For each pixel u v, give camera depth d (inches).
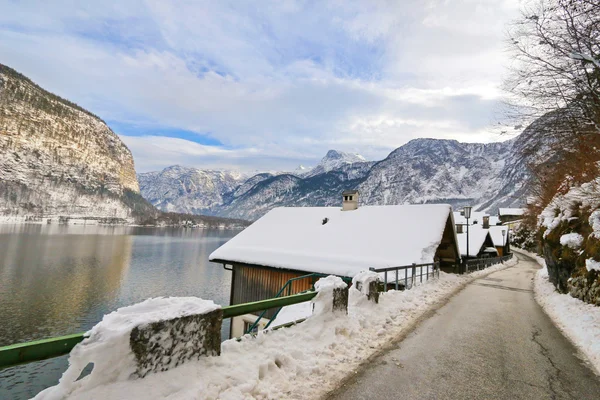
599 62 251.4
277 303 172.1
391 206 701.3
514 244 2479.1
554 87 291.3
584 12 257.0
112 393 97.7
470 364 182.4
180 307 125.9
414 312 304.8
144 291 1460.4
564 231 460.8
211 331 132.0
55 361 784.9
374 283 280.5
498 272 868.0
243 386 123.5
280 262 564.1
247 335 162.9
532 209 1314.0
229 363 133.5
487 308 348.2
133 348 105.7
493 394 147.9
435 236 561.9
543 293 464.4
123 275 1786.4
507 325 276.2
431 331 246.7
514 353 204.7
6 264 1840.6
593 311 286.8
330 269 506.9
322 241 633.6
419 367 174.9
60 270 1779.0
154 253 2861.7
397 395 141.8
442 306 347.6
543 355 202.4
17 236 3484.3
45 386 668.1
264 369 140.3
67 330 952.3
